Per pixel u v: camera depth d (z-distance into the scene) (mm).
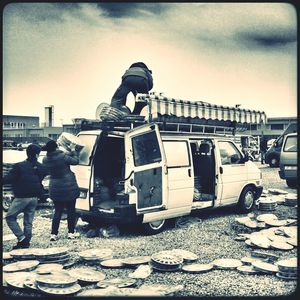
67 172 6238
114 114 6895
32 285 4312
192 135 7629
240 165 8336
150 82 8242
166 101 6965
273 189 11172
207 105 7703
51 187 6219
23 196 5691
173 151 6941
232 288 4371
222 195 7887
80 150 6828
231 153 8320
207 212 8625
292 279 4656
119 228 7207
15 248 5750
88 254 5363
